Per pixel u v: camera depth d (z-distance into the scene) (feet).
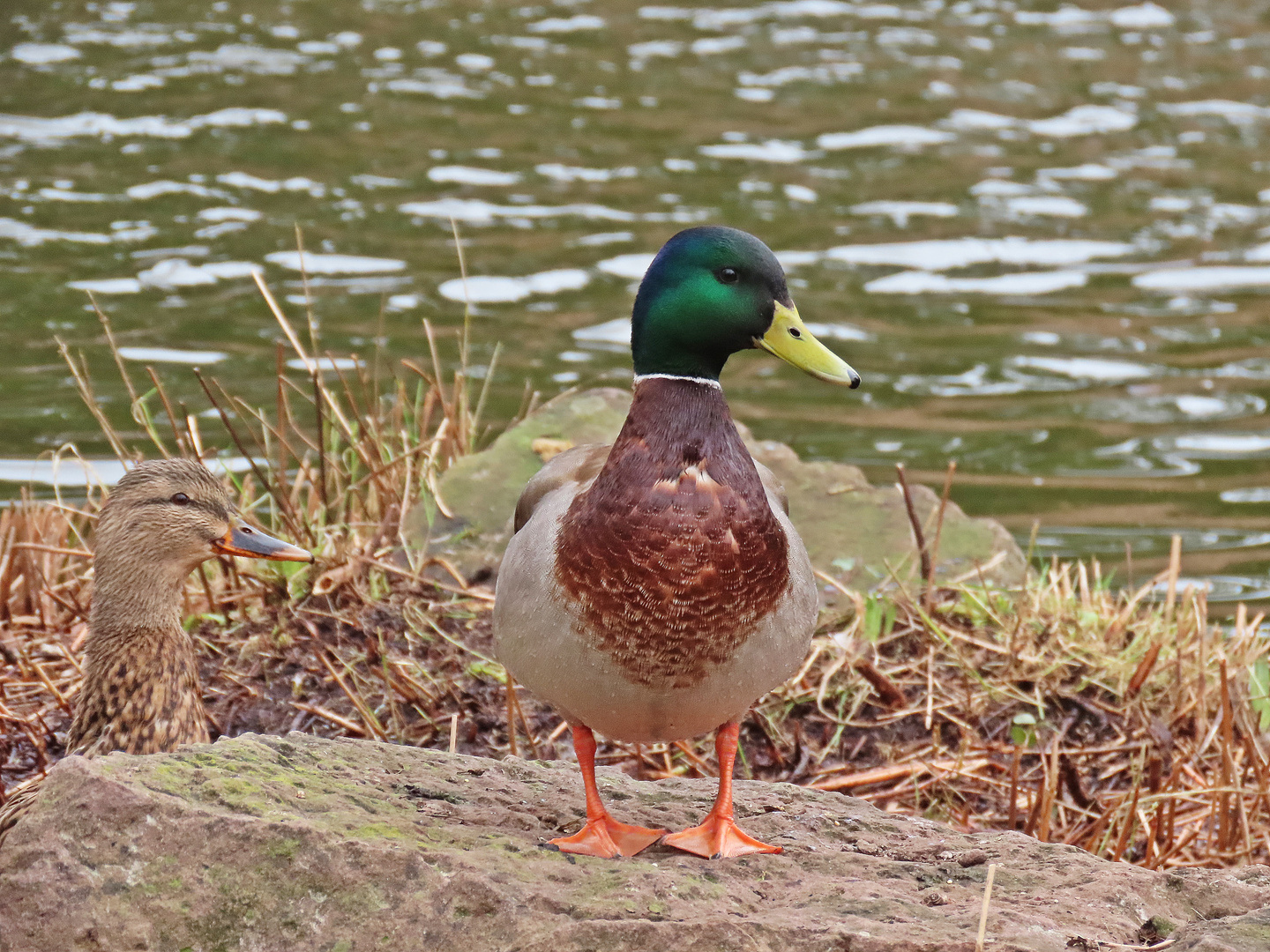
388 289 55.98
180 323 52.13
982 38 100.89
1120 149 78.33
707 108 83.05
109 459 42.45
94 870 17.84
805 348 20.51
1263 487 44.34
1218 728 31.14
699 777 29.30
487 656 32.40
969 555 35.88
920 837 21.62
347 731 30.04
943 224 66.59
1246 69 94.38
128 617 25.89
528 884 18.13
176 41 91.61
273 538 26.76
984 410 49.49
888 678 31.68
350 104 80.43
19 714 30.14
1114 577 39.22
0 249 58.03
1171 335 55.72
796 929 17.24
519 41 96.02
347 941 17.49
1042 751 30.30
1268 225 67.21
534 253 60.39
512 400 47.19
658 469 19.33
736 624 19.21
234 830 18.04
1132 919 18.80
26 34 91.81
